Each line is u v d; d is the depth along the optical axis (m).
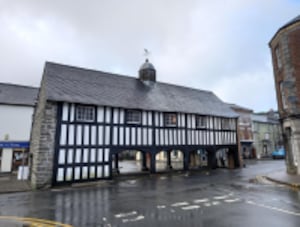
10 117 15.86
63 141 10.14
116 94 12.86
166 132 13.56
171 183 10.08
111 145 11.41
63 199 7.05
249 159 25.48
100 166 10.90
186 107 15.07
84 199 7.01
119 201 6.67
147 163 18.23
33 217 5.18
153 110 12.95
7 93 16.83
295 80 10.99
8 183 10.44
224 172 13.95
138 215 5.23
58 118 10.18
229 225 4.43
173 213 5.34
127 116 12.27
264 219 4.76
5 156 15.29
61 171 9.85
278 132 31.52
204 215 5.14
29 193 8.16
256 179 10.81
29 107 16.61
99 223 4.71
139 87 15.15
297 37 11.16
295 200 6.43
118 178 11.75
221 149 17.22
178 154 23.52
